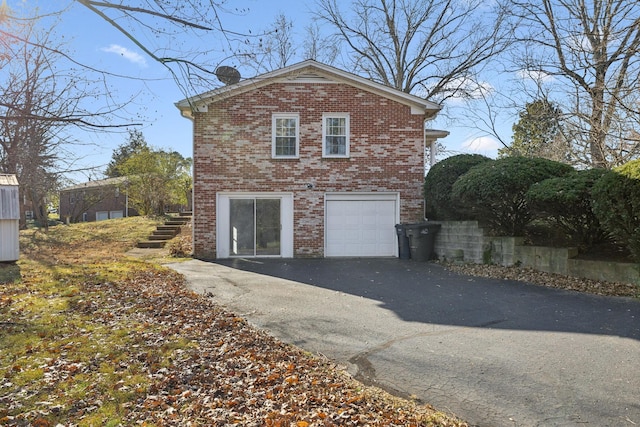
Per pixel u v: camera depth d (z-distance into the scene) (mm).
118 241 18750
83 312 6914
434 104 15203
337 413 3834
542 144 17812
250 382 4480
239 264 13438
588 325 6449
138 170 27094
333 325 6719
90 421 3660
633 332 6047
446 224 13844
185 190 28688
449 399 4172
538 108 16047
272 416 3756
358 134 15141
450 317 7148
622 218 8297
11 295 8055
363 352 5516
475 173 11766
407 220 15211
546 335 6062
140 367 4805
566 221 10422
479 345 5699
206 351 5324
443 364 5055
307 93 15008
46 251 16047
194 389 4324
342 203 15141
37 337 5695
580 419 3754
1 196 12016
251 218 14977
